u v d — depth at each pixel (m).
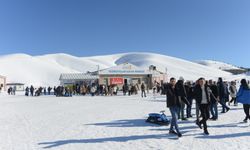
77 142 8.23
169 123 11.28
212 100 11.77
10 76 112.81
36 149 7.49
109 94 41.47
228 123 11.11
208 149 7.15
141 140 8.35
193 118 12.62
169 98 8.70
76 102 25.66
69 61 177.62
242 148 7.18
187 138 8.50
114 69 52.16
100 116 14.12
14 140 8.60
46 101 28.03
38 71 128.12
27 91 45.75
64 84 54.75
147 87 52.59
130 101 26.06
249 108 12.23
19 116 14.72
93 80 54.69
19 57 140.50
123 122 11.95
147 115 14.27
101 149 7.37
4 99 33.41
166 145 7.64
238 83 61.06
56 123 11.97
